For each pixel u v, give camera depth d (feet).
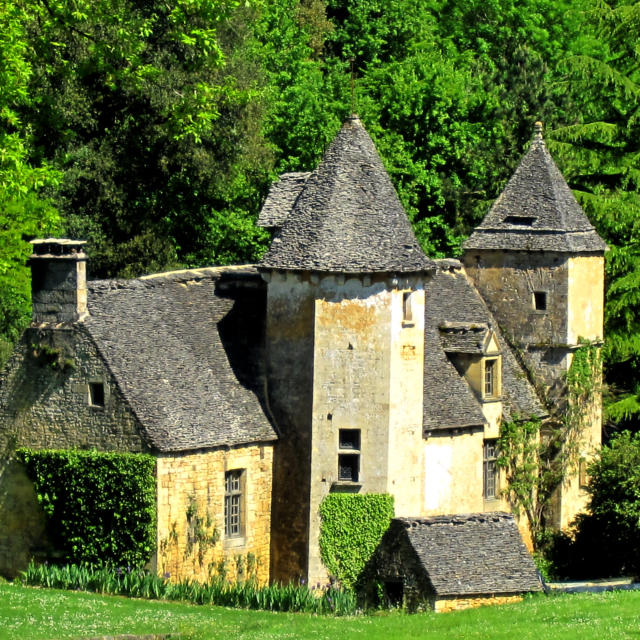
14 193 463.42
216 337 480.64
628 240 648.79
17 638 364.17
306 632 379.55
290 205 515.09
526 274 546.26
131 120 636.48
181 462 447.83
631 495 509.76
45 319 458.09
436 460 491.72
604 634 365.20
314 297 467.52
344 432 470.39
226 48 645.10
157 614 403.34
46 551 454.81
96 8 486.79
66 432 453.99
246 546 466.29
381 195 473.67
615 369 653.30
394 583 447.42
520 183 554.46
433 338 517.14
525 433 529.86
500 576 443.73
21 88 450.71
